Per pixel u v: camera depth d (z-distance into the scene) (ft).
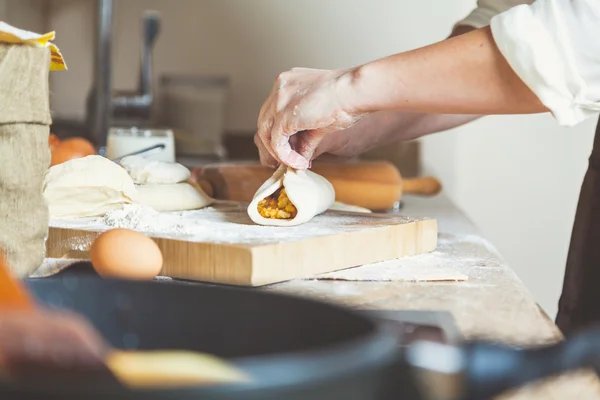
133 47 8.75
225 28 8.59
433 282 2.95
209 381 1.14
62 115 8.27
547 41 2.88
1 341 1.11
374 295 2.72
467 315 2.46
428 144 7.97
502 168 7.95
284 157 3.45
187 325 1.63
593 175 4.29
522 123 7.87
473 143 7.95
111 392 1.00
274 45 8.54
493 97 3.07
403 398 1.29
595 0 2.87
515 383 1.32
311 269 2.98
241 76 8.63
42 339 1.11
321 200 3.54
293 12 8.46
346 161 4.76
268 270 2.83
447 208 5.14
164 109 8.07
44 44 2.64
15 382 1.01
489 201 8.00
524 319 2.42
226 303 1.61
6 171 2.56
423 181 5.89
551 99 2.91
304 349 1.51
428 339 1.84
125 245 2.64
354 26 8.36
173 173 3.93
